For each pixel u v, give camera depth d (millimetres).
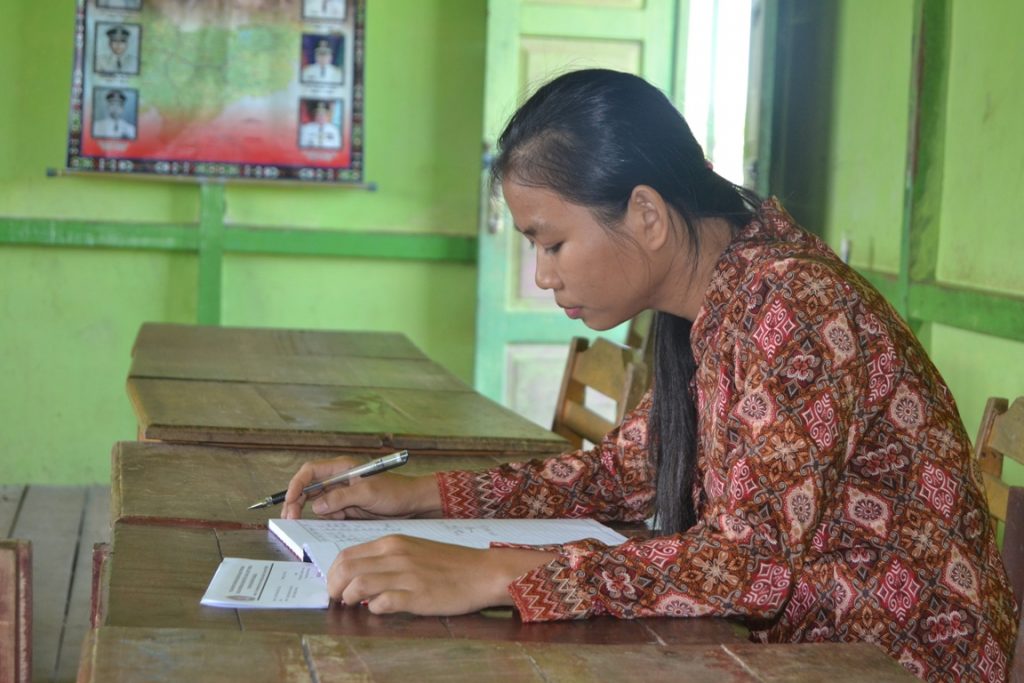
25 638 1216
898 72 3809
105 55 5062
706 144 5332
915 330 3676
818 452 1226
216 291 5281
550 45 5059
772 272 1281
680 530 1481
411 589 1214
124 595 1230
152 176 5141
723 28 5305
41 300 5234
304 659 1032
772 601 1215
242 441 2166
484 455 2238
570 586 1226
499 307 5176
